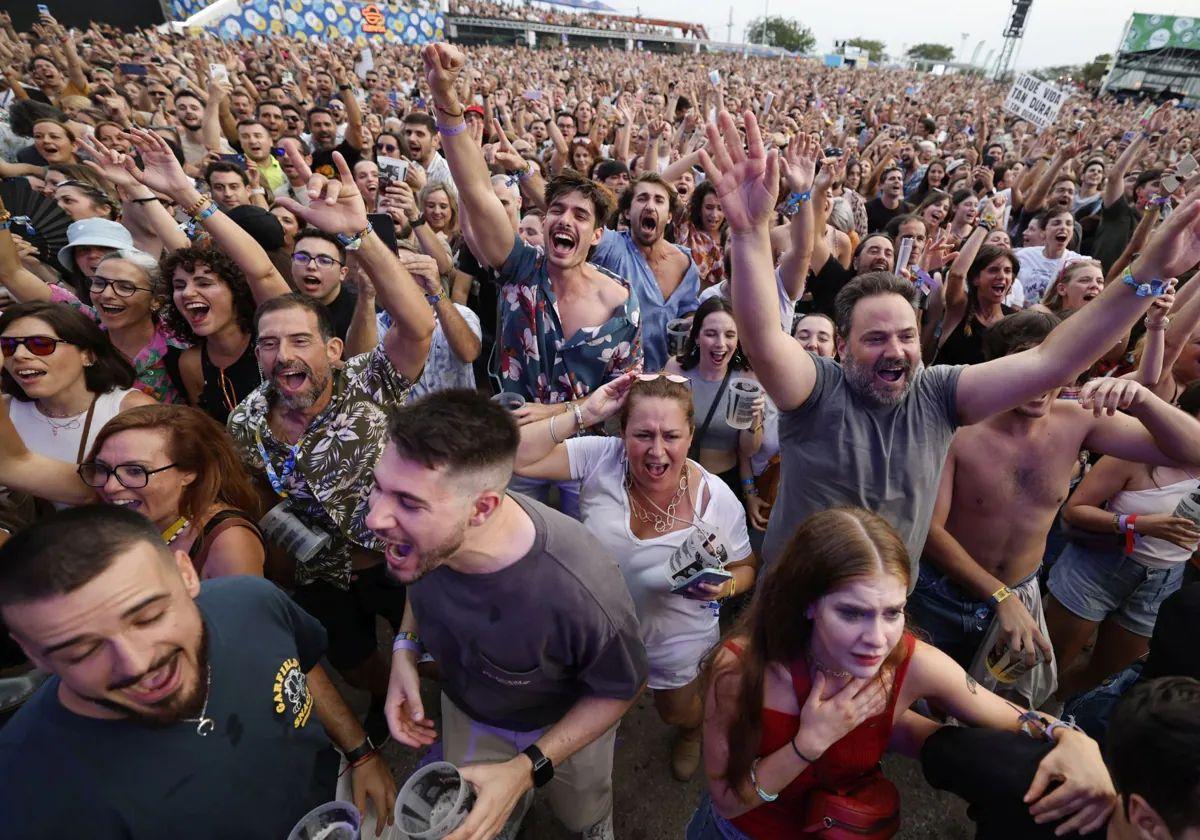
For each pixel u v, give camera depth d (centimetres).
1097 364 348
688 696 241
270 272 267
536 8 5409
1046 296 469
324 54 1705
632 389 213
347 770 187
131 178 277
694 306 406
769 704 149
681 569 193
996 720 145
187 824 122
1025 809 128
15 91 823
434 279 284
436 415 127
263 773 135
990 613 235
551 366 281
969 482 232
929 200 639
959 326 410
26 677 166
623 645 160
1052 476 220
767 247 176
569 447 237
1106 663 267
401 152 682
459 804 141
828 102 2262
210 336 276
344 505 213
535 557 145
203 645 126
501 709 175
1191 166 360
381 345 231
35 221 427
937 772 146
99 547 102
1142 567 244
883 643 134
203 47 1677
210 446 179
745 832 163
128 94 907
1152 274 150
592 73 2683
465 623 152
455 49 225
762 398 268
